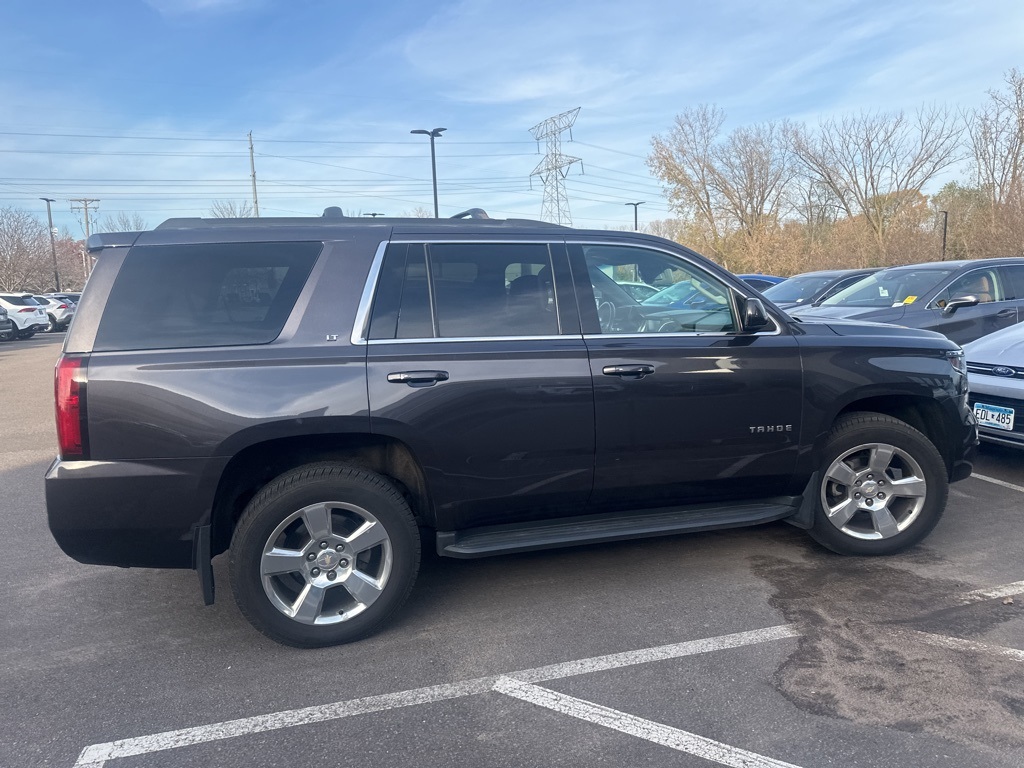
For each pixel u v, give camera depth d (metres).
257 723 2.87
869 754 2.60
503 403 3.50
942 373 4.21
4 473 6.80
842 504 4.20
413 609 3.82
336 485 3.34
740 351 3.87
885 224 38.47
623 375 3.66
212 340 3.28
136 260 3.33
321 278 3.43
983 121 31.50
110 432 3.13
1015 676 3.06
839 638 3.40
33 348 23.27
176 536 3.24
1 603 3.99
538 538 3.70
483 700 3.00
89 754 2.70
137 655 3.42
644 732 2.76
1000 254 27.05
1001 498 5.34
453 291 3.58
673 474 3.84
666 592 3.94
